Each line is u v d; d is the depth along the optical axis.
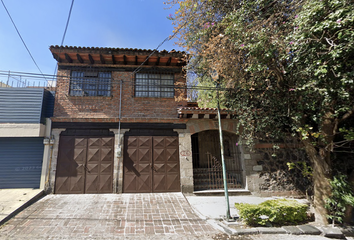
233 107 8.46
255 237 5.24
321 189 6.40
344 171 8.41
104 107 9.16
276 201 6.56
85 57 9.24
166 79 10.04
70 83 9.19
